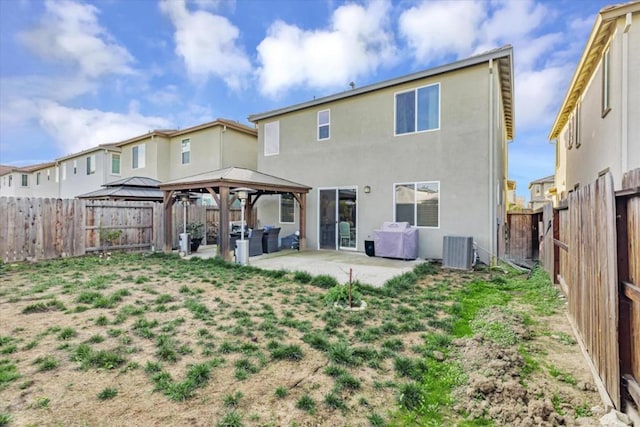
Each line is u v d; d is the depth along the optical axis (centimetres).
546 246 802
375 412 269
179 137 1847
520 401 278
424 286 682
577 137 1206
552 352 377
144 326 436
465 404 276
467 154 973
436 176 1023
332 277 709
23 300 541
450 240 898
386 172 1122
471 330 441
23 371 319
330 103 1258
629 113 684
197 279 719
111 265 883
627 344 257
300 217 1220
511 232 1258
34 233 952
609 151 770
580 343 389
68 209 1027
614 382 262
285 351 363
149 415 260
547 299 585
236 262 921
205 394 288
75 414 259
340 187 1230
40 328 425
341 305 533
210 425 250
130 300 552
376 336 416
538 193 3347
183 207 1279
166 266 875
